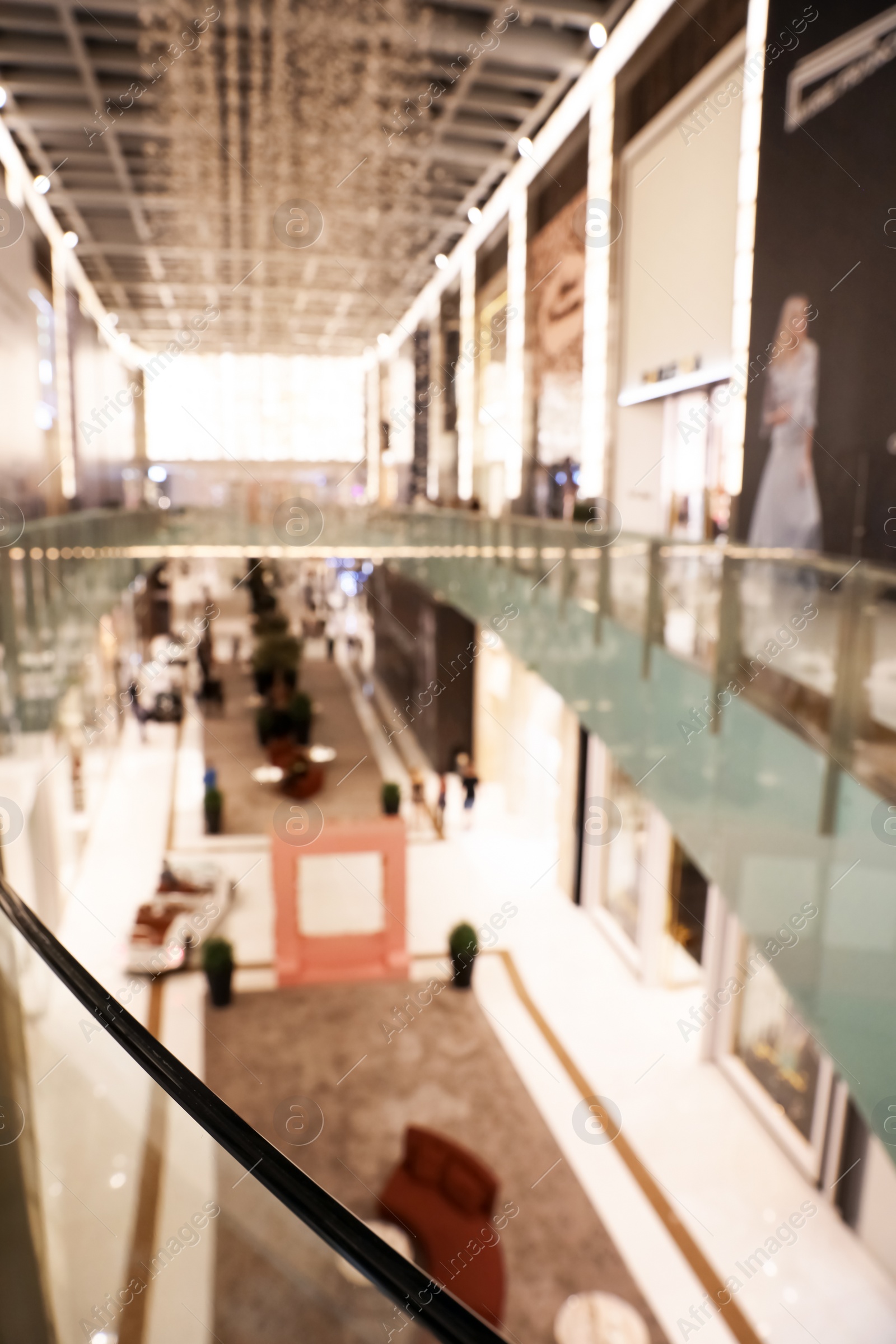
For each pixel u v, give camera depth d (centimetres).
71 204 1905
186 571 2455
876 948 335
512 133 1627
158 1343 134
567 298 1568
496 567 1114
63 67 1402
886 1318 628
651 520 1352
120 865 1404
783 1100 803
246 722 2166
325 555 2411
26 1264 150
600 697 708
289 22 1225
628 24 1231
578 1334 600
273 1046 936
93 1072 155
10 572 607
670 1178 755
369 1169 744
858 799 350
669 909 1058
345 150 1670
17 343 1492
